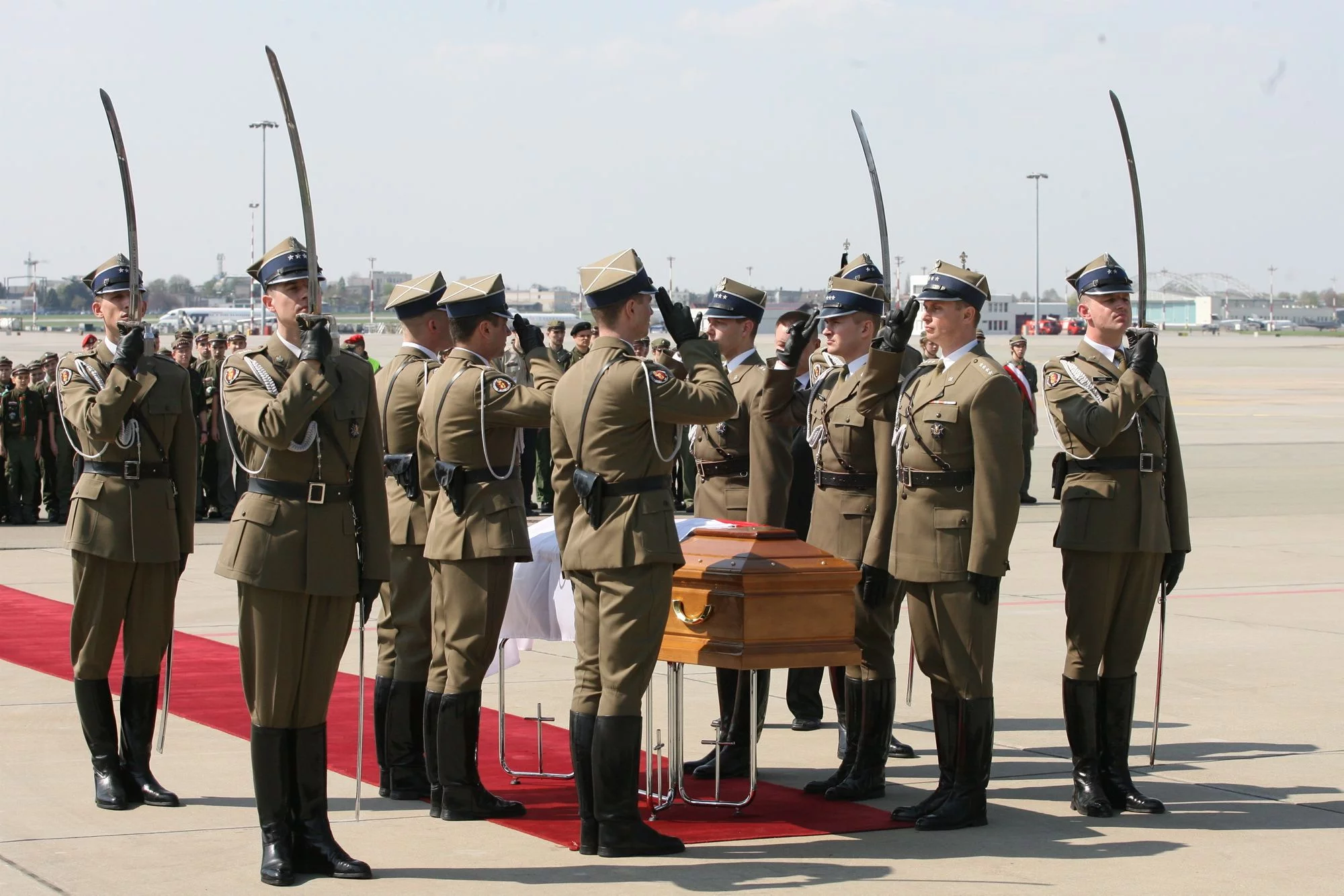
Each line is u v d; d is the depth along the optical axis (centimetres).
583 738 678
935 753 899
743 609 709
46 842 688
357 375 662
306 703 648
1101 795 747
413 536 793
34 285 13775
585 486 672
